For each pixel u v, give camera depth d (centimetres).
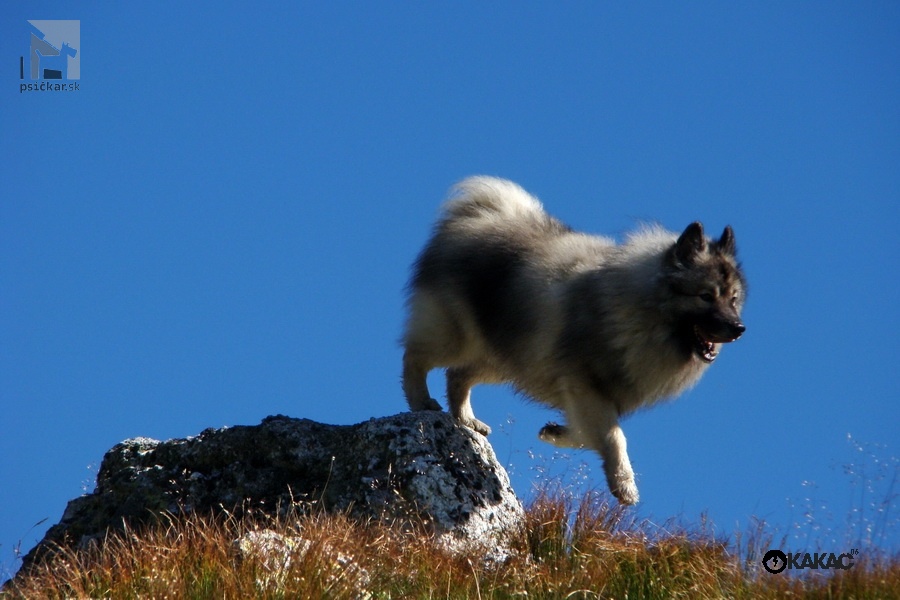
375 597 861
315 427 1143
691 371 1198
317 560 855
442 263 1334
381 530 973
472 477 1100
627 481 1122
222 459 1124
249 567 854
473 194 1391
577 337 1163
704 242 1166
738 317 1131
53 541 1053
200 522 970
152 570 856
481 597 906
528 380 1232
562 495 1088
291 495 1012
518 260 1270
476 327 1298
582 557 985
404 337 1358
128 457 1153
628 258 1177
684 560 974
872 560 927
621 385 1170
